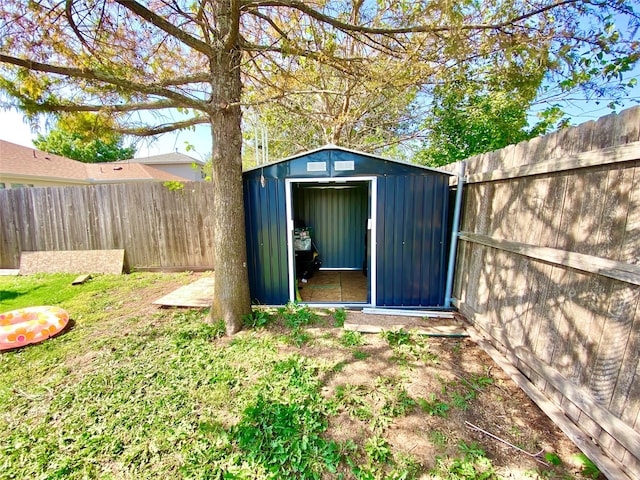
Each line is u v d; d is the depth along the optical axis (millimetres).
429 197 3967
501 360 2730
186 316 3889
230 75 3139
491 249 3096
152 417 2133
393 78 2988
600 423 1729
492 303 3064
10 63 2268
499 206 2943
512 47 2482
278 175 4082
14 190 6414
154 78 3332
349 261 7039
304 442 1871
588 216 1876
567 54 2512
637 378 1542
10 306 4430
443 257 4055
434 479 1652
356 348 3062
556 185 2162
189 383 2508
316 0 2758
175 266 6367
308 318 3738
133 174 14023
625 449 1599
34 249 6531
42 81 2617
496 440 1929
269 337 3303
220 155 3275
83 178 12102
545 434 1978
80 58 2686
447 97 6051
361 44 3096
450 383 2496
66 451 1865
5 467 1752
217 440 1920
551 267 2209
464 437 1949
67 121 2859
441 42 2678
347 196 6844
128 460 1797
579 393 1889
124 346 3148
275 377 2553
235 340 3236
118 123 3158
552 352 2182
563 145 2113
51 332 3363
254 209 4145
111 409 2223
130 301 4586
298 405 2189
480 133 6273
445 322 3625
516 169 2592
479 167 3369
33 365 2832
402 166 3936
